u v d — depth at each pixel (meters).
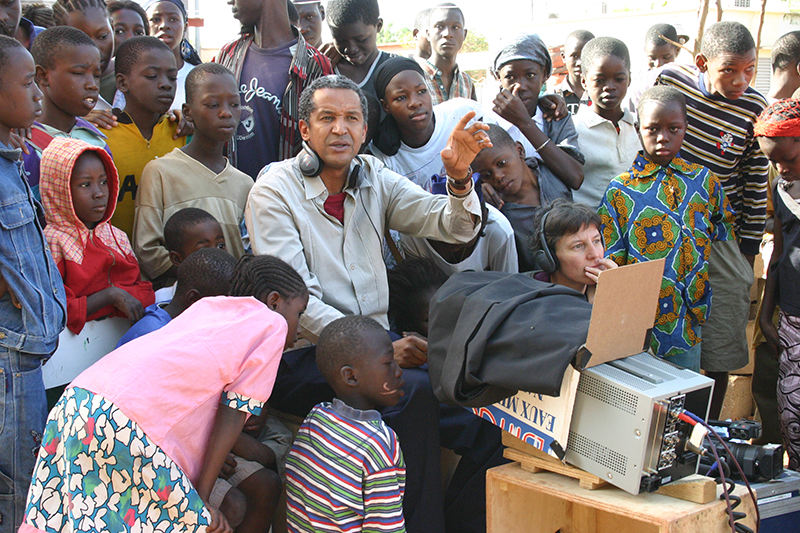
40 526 1.84
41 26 4.23
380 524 2.12
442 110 3.72
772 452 2.29
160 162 3.12
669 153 3.12
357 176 2.78
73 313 2.46
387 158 3.54
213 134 3.13
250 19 3.78
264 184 2.68
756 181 3.62
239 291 2.26
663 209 3.12
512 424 2.18
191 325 2.01
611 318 1.92
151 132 3.45
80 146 2.53
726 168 3.64
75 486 1.79
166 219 3.09
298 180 2.71
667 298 3.10
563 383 1.98
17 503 2.14
